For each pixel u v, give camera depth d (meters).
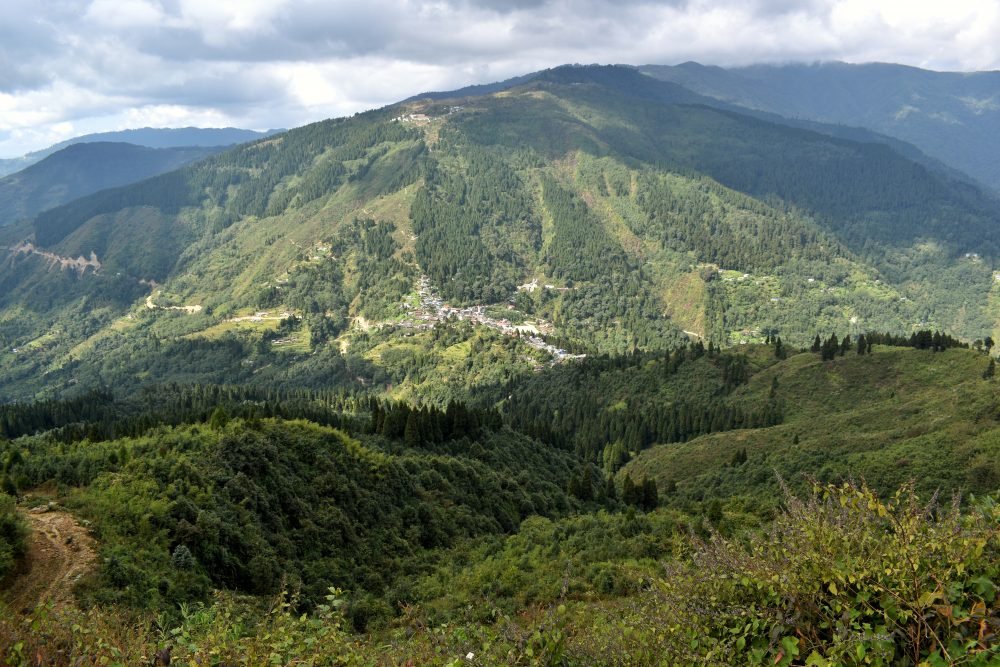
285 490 35.66
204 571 24.38
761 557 6.73
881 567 5.69
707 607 6.71
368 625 24.77
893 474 60.00
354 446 47.16
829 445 76.00
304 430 45.09
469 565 36.81
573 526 40.78
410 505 43.94
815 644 5.77
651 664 6.79
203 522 26.39
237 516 30.19
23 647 8.18
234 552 27.27
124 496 26.30
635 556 31.83
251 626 11.76
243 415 73.00
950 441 63.75
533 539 40.00
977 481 54.41
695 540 7.66
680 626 6.67
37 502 24.23
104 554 20.86
